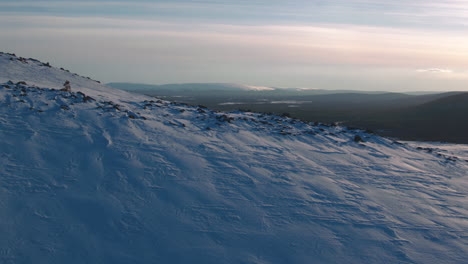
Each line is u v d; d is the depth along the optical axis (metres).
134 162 10.02
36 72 21.97
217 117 16.56
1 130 10.45
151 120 14.20
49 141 10.39
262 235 7.47
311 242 7.38
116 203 8.03
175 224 7.55
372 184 11.06
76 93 15.89
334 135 17.30
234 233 7.45
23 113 12.02
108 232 7.09
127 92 24.39
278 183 10.09
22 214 7.21
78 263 6.22
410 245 7.57
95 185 8.63
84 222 7.29
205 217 7.92
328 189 10.12
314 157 13.13
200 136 13.38
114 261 6.35
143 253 6.61
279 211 8.52
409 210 9.35
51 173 8.82
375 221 8.50
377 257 7.06
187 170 10.08
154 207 8.09
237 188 9.45
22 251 6.31
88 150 10.30
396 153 15.84
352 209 9.02
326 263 6.77
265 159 11.96
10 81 15.67
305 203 9.06
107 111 13.89
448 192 11.15
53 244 6.58
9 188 7.91
